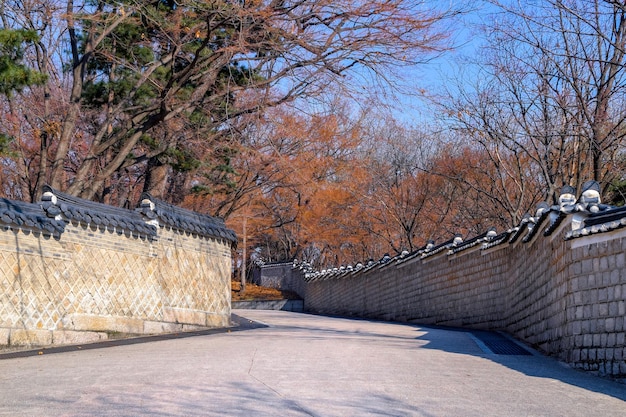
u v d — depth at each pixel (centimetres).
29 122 2094
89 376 912
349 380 854
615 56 1969
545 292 1355
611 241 1021
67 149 1952
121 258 1647
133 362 1076
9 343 1325
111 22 1966
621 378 970
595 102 2186
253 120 2236
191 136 2172
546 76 2219
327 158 2795
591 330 1054
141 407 673
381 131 3612
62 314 1461
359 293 3669
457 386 827
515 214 2739
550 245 1307
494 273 1989
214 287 2039
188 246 1917
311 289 4738
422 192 3856
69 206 1500
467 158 3391
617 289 998
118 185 2809
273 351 1217
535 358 1238
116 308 1617
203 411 651
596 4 1700
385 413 650
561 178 2411
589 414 674
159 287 1772
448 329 2145
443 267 2467
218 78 2177
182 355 1172
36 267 1405
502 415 656
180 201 2812
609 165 2247
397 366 1007
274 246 6006
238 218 4109
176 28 1861
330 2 1809
